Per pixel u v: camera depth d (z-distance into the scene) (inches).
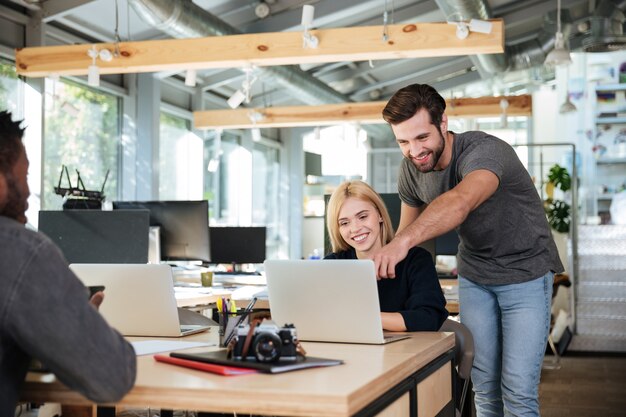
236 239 277.4
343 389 58.2
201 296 166.6
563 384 260.2
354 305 86.7
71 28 298.4
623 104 461.7
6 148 62.2
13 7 265.4
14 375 59.7
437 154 105.3
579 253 375.9
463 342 107.0
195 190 393.7
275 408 57.6
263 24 337.1
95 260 179.6
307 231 518.0
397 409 69.6
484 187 99.0
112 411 92.8
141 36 320.8
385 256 90.0
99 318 58.3
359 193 109.7
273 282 91.4
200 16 272.1
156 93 335.6
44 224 182.5
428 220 93.6
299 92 377.4
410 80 486.0
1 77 260.1
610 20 361.7
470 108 374.0
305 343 88.0
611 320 354.6
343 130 382.0
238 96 244.4
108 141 325.1
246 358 69.0
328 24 362.3
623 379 270.8
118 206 213.8
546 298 113.6
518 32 448.1
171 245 211.3
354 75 449.1
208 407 58.9
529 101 368.5
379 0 323.3
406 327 97.7
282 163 504.1
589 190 460.4
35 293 55.9
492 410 121.1
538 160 485.7
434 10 358.9
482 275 116.0
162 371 67.0
